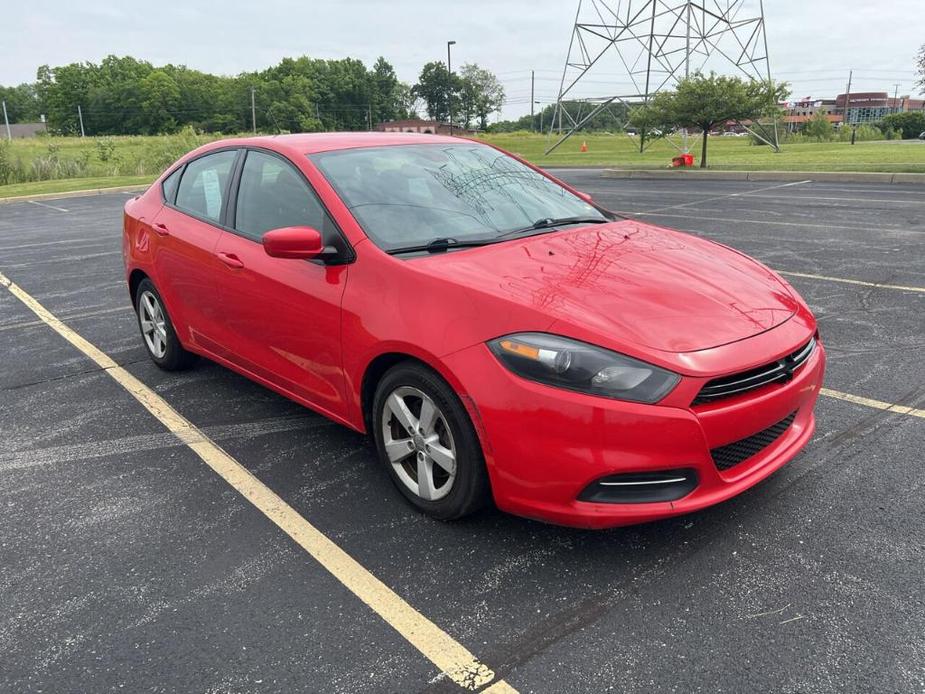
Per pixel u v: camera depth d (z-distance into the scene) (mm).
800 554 2623
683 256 3178
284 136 3977
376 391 3027
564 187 4133
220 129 113000
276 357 3564
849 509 2895
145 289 4766
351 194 3314
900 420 3662
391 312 2830
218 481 3355
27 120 146625
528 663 2160
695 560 2617
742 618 2311
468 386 2549
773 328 2672
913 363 4449
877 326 5219
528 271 2850
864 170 16766
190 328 4289
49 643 2322
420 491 2939
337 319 3064
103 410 4250
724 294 2803
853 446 3408
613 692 2039
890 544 2658
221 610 2451
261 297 3494
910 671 2062
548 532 2840
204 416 4113
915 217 10164
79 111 112812
